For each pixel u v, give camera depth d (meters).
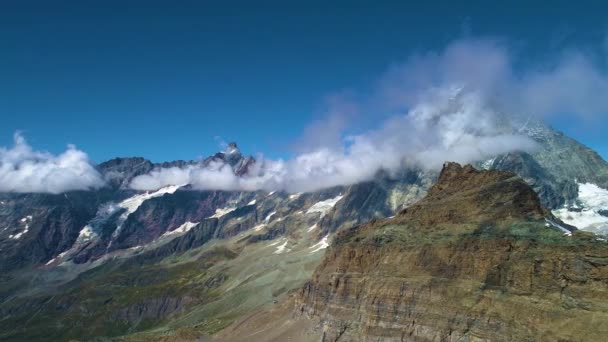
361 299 199.12
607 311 129.12
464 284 165.25
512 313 145.25
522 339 137.25
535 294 145.12
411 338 166.25
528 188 187.50
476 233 177.50
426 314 167.38
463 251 173.62
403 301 177.62
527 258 154.88
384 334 176.12
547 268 147.62
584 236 152.12
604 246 143.12
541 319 137.75
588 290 136.50
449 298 164.88
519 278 152.12
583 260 142.00
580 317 131.75
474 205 192.88
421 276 179.50
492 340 144.25
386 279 190.88
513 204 181.62
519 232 167.00
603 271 136.75
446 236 186.50
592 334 126.12
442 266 176.25
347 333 194.25
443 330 158.12
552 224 169.62
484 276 161.50
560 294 140.25
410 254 191.88
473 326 151.38
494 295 154.25
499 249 163.88
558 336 130.75
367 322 185.25
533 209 180.12
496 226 176.12
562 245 151.38
